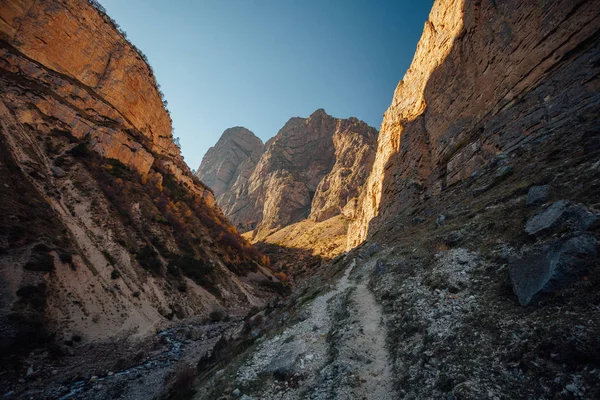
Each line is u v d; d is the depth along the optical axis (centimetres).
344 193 16450
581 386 516
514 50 2648
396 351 969
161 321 3347
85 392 1745
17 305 2175
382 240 3127
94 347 2395
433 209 2706
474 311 908
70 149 4834
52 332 2256
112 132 5997
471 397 602
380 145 6850
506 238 1186
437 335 888
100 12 7362
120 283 3347
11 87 4703
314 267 10206
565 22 2130
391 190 5053
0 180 3083
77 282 2841
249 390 1095
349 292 1772
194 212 7769
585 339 571
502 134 2500
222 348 2195
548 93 2128
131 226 4556
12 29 5403
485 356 713
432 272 1331
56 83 5666
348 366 975
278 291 7356
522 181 1630
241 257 7888
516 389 591
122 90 7494
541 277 796
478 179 2408
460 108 3512
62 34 6197
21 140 4041
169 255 4856
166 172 8181
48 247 2830
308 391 963
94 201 4253
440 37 4438
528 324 718
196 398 1268
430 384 734
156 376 2044
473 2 3453
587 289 682
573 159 1380
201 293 4638
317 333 1417
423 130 4500
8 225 2705
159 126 9200
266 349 1461
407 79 5919
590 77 1830
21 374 1823
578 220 898
